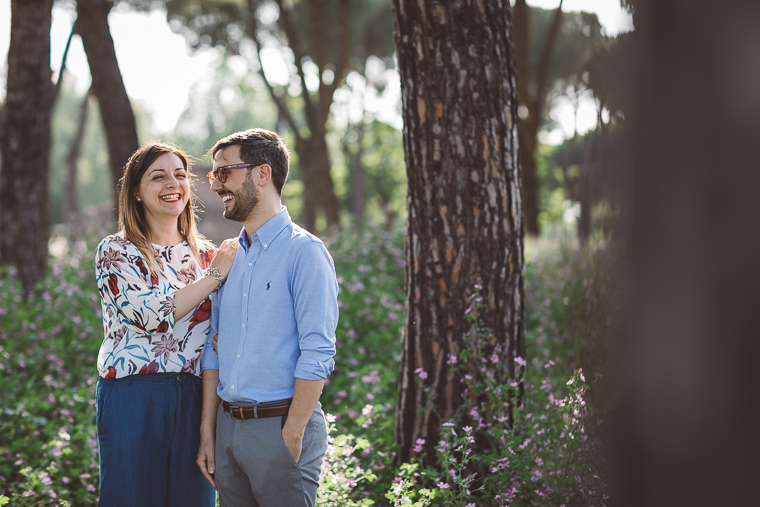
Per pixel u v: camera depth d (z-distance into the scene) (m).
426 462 3.18
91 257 8.18
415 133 3.15
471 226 3.11
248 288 2.32
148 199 2.48
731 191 0.79
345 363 5.11
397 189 32.47
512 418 3.18
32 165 7.29
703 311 0.81
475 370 3.12
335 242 9.16
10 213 7.18
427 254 3.16
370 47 19.52
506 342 3.18
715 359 0.81
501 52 3.14
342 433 3.89
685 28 0.82
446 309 3.14
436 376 3.16
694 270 0.82
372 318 5.81
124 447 2.38
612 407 0.99
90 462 3.54
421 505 2.58
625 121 0.92
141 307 2.34
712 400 0.81
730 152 0.79
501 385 3.00
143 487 2.40
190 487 2.53
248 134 2.38
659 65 0.85
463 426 3.11
